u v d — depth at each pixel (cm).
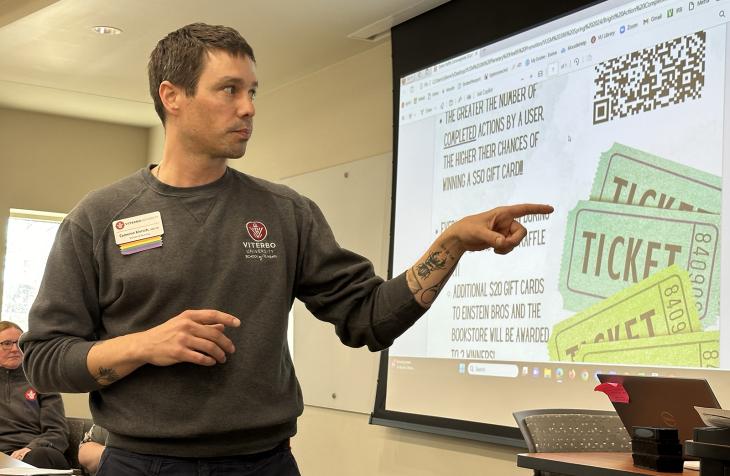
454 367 406
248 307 138
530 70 380
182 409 132
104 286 139
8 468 277
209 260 138
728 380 280
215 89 135
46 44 529
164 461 132
